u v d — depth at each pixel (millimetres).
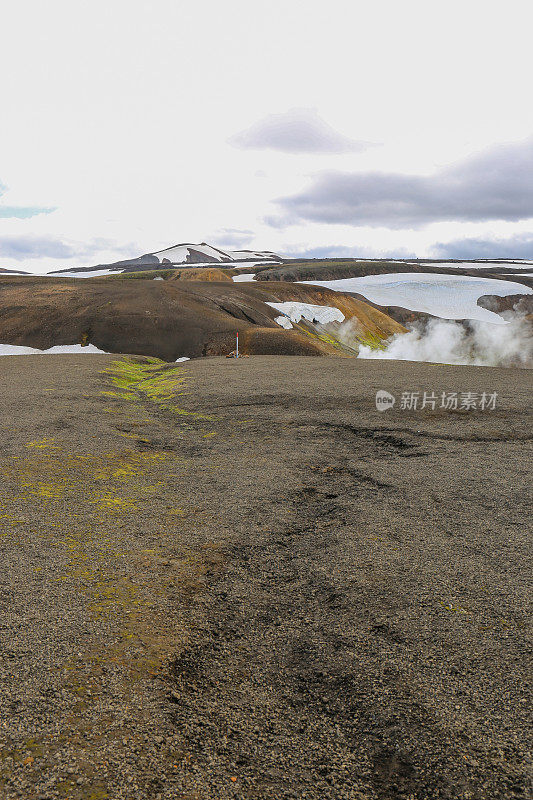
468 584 5062
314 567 5500
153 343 51750
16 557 5480
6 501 7191
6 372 22938
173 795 2730
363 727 3250
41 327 55750
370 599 4809
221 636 4234
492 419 13031
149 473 9141
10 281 86062
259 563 5609
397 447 10883
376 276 183875
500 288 164875
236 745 3092
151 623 4367
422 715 3338
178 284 87188
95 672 3670
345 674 3746
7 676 3570
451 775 2904
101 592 4848
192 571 5387
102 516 6852
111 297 67062
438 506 7328
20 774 2791
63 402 15594
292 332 55281
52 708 3289
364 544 6070
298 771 2922
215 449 11031
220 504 7527
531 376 19766
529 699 3471
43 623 4262
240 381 20000
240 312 71125
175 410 15438
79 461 9492
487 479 8508
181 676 3701
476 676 3705
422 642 4117
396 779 2887
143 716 3271
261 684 3646
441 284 168125
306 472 9227
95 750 2984
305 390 17500
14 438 10930
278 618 4512
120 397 17406
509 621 4398
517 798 2758
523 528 6461
